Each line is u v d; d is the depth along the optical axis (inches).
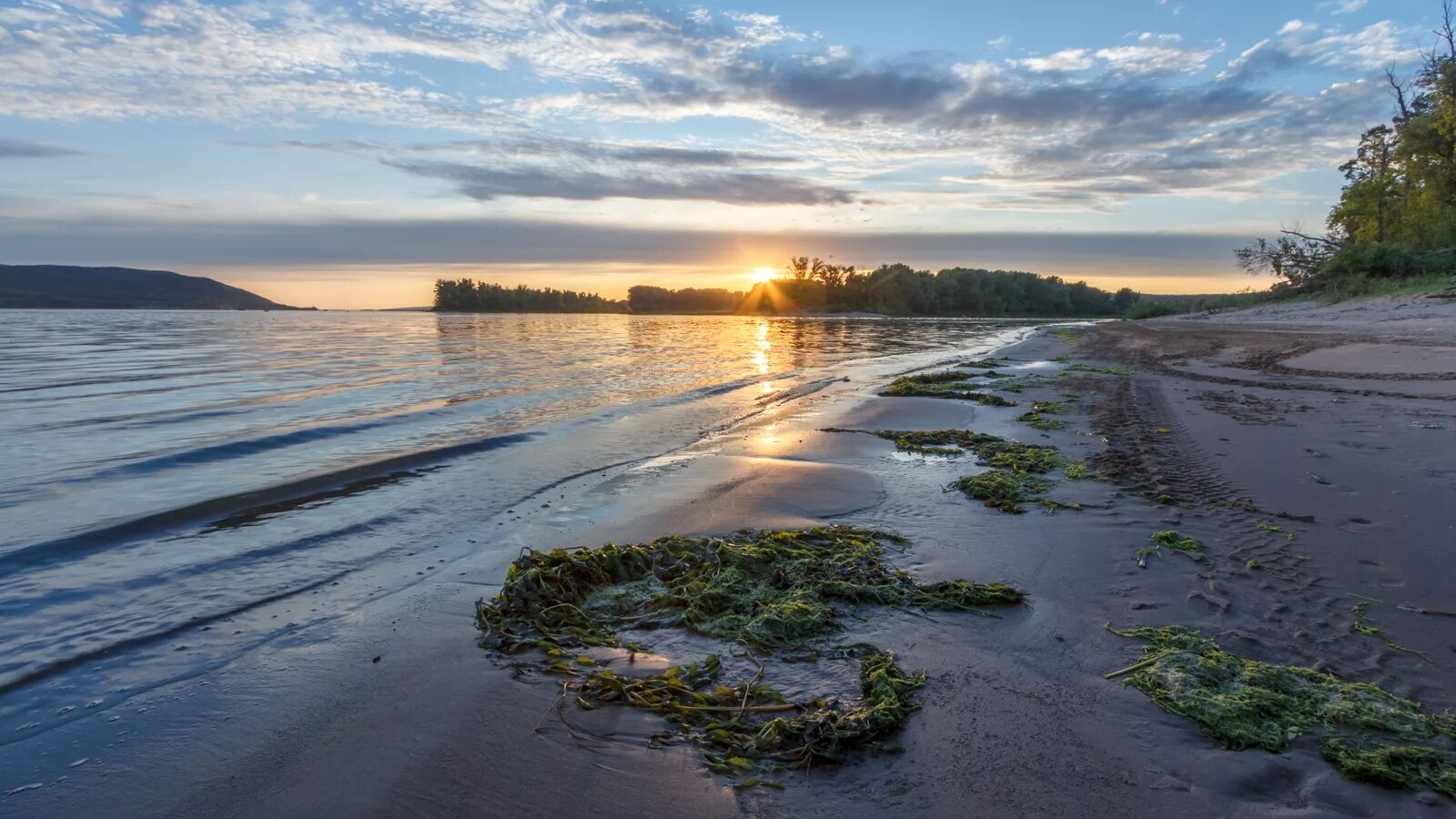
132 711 118.6
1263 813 89.0
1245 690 112.3
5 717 117.3
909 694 117.3
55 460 305.9
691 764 102.3
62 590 169.8
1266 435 303.6
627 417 424.2
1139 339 925.8
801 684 123.3
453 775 100.4
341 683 126.2
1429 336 593.0
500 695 120.9
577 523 219.8
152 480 274.4
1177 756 100.3
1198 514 205.0
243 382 595.5
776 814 91.7
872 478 267.6
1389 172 1407.5
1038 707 113.3
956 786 95.5
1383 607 141.7
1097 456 286.2
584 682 123.8
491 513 231.1
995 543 190.7
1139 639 133.9
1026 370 644.7
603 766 102.1
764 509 229.8
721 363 802.2
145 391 534.3
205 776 101.7
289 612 157.5
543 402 485.4
